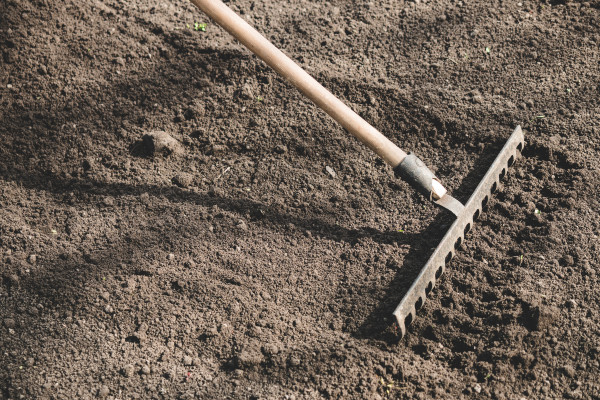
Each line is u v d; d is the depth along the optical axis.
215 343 2.74
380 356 2.67
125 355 2.70
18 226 3.14
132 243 3.11
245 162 3.49
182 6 4.19
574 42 3.94
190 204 3.28
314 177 3.42
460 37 4.04
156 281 2.95
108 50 3.88
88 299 2.87
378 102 3.72
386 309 2.83
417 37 4.07
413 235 3.13
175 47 3.96
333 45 4.01
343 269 3.02
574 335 2.68
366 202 3.31
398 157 2.84
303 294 2.93
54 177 3.39
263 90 3.78
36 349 2.71
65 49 3.83
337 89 3.75
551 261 2.96
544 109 3.60
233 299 2.89
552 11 4.15
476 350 2.68
